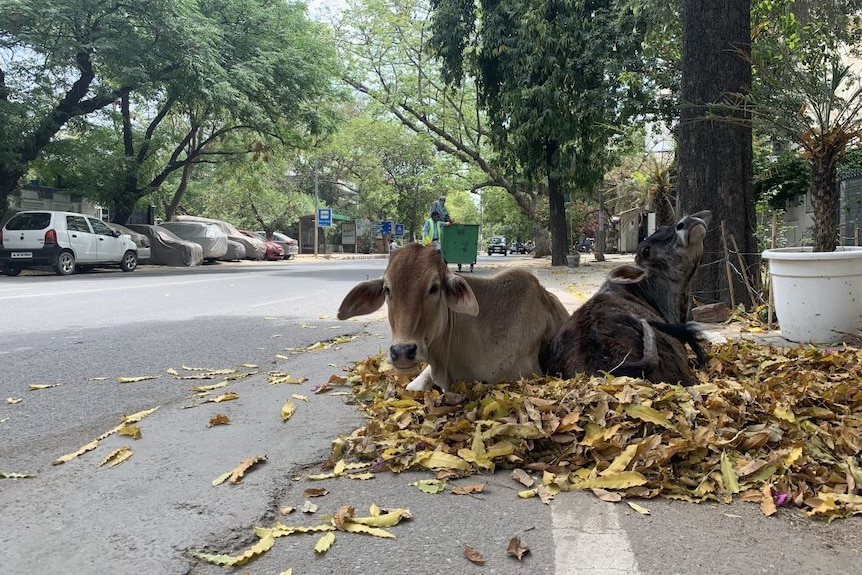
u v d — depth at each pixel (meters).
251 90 21.94
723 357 4.92
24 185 24.47
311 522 2.62
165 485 3.00
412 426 3.58
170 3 19.08
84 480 3.07
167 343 6.98
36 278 16.88
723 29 7.89
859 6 12.18
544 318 4.31
